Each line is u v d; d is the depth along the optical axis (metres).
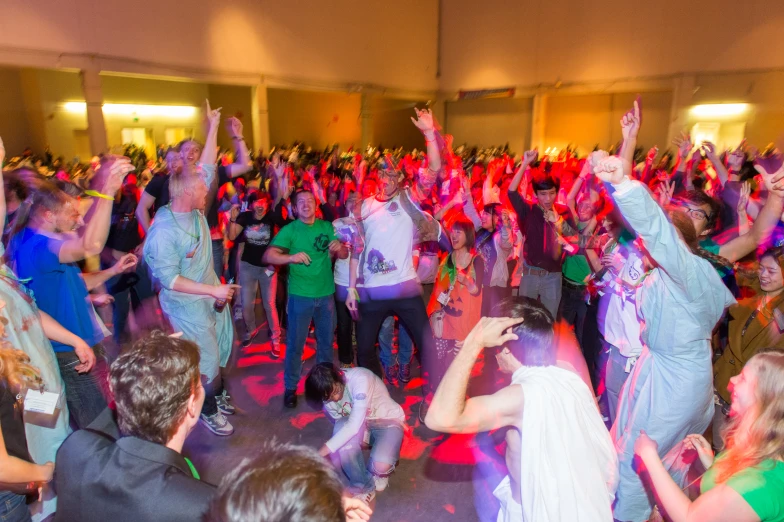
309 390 2.86
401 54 17.84
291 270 3.89
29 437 2.06
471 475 3.20
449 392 1.59
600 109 17.31
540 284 4.57
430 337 3.83
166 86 16.39
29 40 9.25
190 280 3.30
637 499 2.57
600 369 3.87
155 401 1.31
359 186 5.50
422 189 5.48
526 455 1.60
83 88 10.21
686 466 2.36
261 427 3.75
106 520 1.23
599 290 3.50
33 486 1.67
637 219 2.09
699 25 14.14
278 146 15.31
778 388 1.47
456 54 18.94
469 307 3.75
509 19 17.56
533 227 4.50
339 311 4.36
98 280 3.03
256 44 13.34
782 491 1.42
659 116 16.34
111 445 1.35
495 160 9.11
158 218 3.29
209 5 12.16
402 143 21.86
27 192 2.84
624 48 15.49
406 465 3.31
